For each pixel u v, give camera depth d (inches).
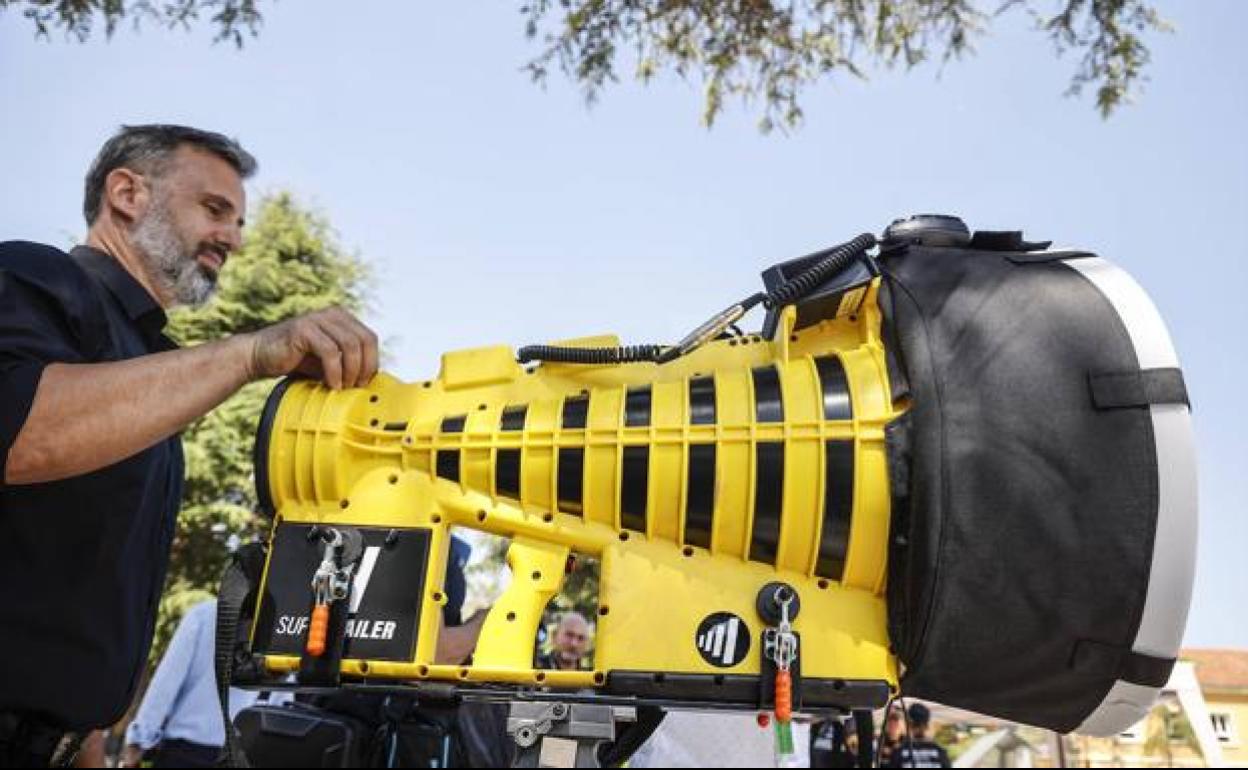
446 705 55.5
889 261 54.2
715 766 119.0
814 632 48.4
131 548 59.5
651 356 54.2
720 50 122.7
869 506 47.9
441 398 55.8
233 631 51.8
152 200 66.1
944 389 46.7
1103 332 46.0
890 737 195.8
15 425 46.4
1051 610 44.6
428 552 51.8
